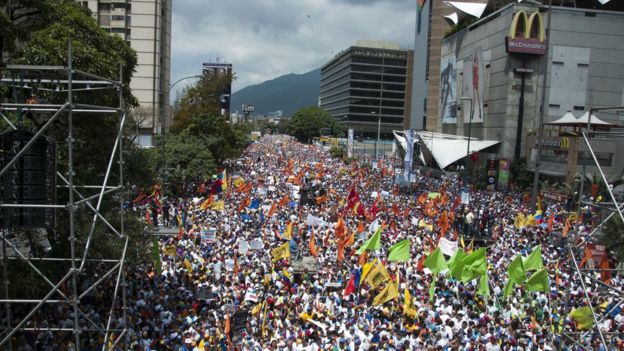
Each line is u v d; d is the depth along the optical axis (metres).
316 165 83.88
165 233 33.47
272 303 21.75
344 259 28.67
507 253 31.58
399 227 37.03
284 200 44.69
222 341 18.41
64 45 19.19
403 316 20.92
